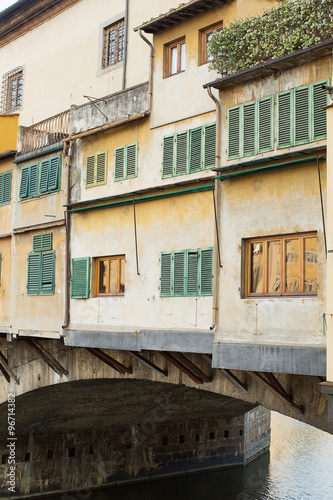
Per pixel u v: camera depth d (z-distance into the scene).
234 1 12.87
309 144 10.97
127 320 14.71
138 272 14.54
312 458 30.94
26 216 18.75
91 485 25.33
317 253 10.83
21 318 18.53
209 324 12.70
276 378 12.36
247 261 11.99
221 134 12.41
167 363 15.05
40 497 24.12
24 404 21.33
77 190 16.69
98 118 16.34
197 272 13.12
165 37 14.48
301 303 10.92
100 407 22.84
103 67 19.53
